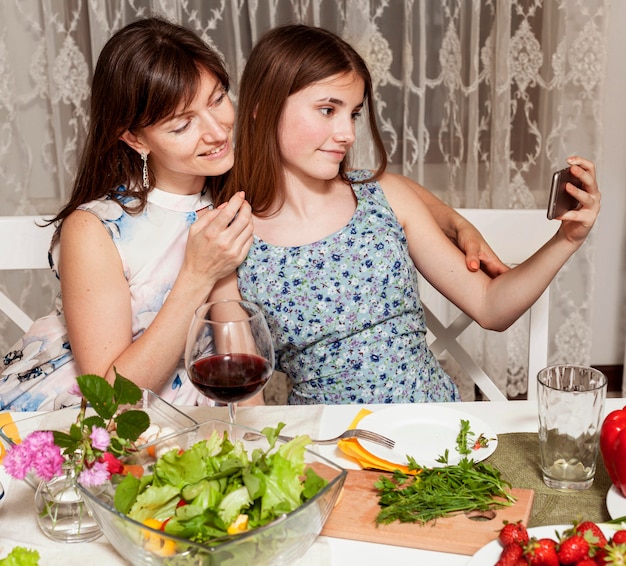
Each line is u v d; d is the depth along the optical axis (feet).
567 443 3.43
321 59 4.73
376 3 8.48
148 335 4.71
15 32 8.56
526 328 9.46
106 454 3.19
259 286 5.14
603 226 9.66
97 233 4.88
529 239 5.79
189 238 4.64
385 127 8.84
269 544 2.86
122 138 4.85
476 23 8.43
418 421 4.03
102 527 3.04
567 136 9.01
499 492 3.36
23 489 3.63
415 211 5.51
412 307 5.34
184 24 8.46
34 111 8.80
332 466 3.19
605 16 8.56
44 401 5.11
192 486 3.08
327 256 5.15
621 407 4.17
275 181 5.10
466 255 5.38
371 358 5.22
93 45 8.34
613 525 3.03
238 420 4.18
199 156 4.74
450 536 3.14
